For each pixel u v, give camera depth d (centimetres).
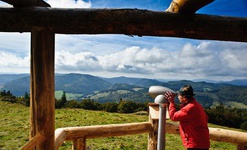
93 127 357
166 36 248
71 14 238
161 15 238
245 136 363
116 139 1049
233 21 242
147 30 240
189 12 236
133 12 237
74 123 1536
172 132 381
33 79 256
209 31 241
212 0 198
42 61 250
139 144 995
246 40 247
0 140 915
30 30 250
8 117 1691
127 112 3328
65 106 3431
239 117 3161
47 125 261
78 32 246
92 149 859
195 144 290
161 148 289
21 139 937
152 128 381
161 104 288
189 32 242
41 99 255
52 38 256
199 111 291
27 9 239
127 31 241
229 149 1088
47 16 238
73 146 350
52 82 262
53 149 269
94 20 237
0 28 244
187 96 295
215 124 3152
